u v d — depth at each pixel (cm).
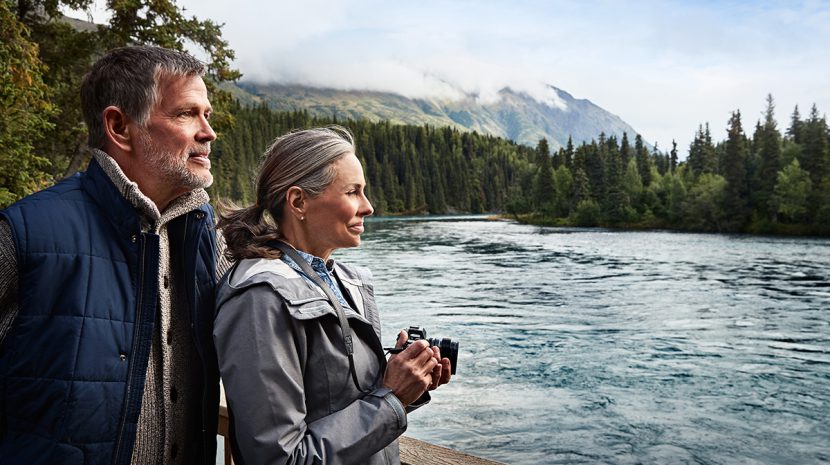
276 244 141
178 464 135
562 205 10038
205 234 140
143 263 125
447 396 842
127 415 119
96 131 131
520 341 1190
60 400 113
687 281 2202
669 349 1127
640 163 10894
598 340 1207
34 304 114
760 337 1243
